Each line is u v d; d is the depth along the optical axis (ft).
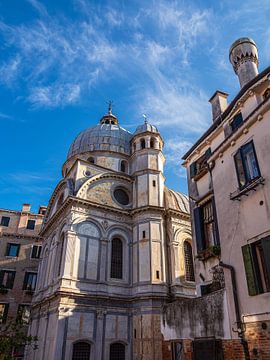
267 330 32.89
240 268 38.88
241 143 43.70
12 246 145.59
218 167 48.24
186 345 44.52
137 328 86.79
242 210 40.83
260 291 34.94
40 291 101.60
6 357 54.34
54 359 74.18
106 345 82.79
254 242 37.73
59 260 95.25
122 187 111.65
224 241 43.06
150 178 111.96
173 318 48.78
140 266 95.20
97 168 109.91
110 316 86.89
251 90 52.34
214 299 41.47
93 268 90.17
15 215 153.79
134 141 128.57
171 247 101.45
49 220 109.09
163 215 106.52
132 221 105.29
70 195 94.63
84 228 93.97
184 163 70.95
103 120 167.53
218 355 38.42
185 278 98.99
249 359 34.24
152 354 80.48
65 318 79.82
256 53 73.87
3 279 136.67
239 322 36.50
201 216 57.16
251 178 40.37
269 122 39.06
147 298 88.17
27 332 104.94
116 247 99.66
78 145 139.23
